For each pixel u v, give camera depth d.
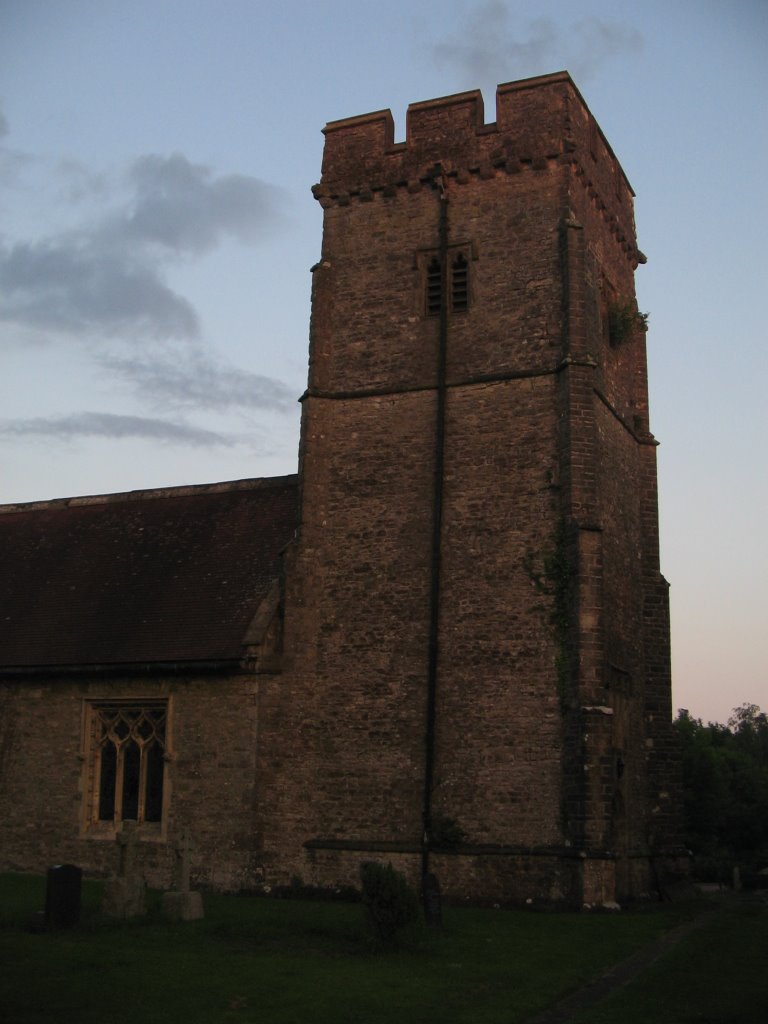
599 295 28.09
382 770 24.73
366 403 27.23
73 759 26.95
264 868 24.36
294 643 25.70
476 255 27.02
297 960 15.10
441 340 26.77
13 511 35.09
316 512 26.83
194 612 27.22
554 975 14.69
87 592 29.78
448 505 25.78
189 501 32.09
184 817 25.20
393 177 28.25
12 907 19.50
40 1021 11.26
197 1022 11.45
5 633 29.23
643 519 29.42
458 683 24.62
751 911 23.42
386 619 25.66
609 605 26.31
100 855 26.05
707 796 59.88
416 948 16.19
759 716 141.62
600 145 29.08
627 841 25.86
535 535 24.75
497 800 23.62
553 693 23.69
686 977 14.66
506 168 27.12
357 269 28.25
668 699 28.38
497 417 25.83
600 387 27.17
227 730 25.19
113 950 15.24
